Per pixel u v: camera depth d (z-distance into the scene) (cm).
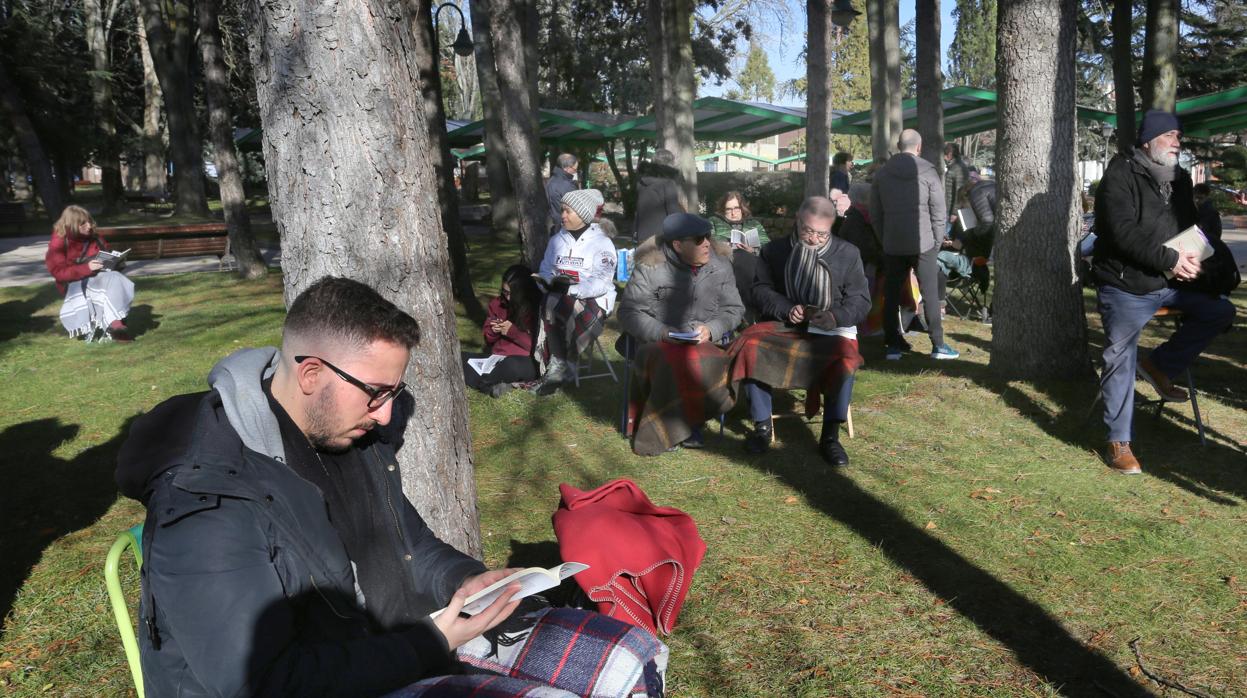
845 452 556
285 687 169
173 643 173
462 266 1127
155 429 179
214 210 3919
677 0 1256
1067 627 353
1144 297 506
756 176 3070
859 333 947
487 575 212
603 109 3722
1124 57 1227
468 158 3369
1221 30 3256
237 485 172
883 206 817
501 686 192
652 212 992
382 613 208
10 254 2034
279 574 176
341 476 208
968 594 380
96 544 451
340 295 186
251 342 949
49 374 819
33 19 2922
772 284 578
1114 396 521
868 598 379
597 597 307
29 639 359
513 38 1036
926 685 316
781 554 422
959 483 510
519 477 537
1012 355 716
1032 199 682
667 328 568
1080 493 491
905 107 2162
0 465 573
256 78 278
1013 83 679
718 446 588
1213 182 3366
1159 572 397
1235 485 498
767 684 317
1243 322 991
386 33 275
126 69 4112
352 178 273
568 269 716
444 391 298
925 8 1378
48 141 2942
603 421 646
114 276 968
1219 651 334
